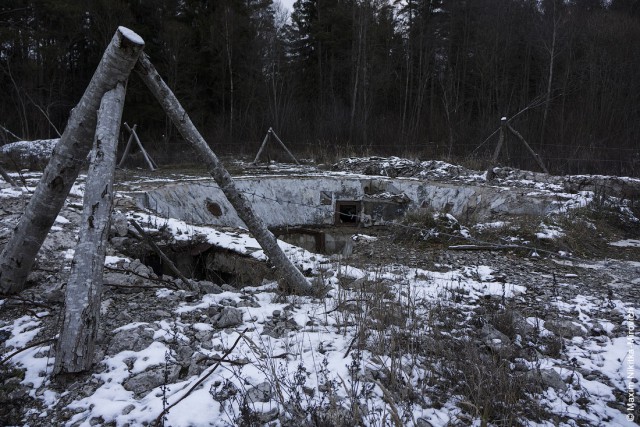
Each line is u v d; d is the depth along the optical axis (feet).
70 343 9.44
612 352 11.36
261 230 13.16
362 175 42.04
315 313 12.76
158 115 81.66
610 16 82.94
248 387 8.93
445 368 9.95
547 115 66.95
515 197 31.19
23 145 44.50
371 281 15.39
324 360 9.41
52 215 12.23
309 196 37.42
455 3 96.48
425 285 15.90
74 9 78.84
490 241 22.63
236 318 11.93
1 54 79.66
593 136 54.54
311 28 106.42
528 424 8.48
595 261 20.58
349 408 8.38
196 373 9.51
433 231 23.13
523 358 10.89
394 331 11.16
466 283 16.25
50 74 82.53
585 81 74.69
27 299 12.39
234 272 18.65
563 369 10.58
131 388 9.04
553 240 21.86
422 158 54.34
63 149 11.39
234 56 92.22
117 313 12.17
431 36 96.32
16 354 10.25
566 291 16.01
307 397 8.68
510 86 89.25
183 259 20.12
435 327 11.69
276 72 97.81
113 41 10.53
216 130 75.31
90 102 10.97
